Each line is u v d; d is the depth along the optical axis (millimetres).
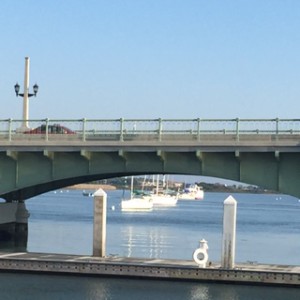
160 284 37344
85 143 42531
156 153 42000
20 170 44531
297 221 124938
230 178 41500
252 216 145000
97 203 41656
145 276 38125
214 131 41219
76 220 106438
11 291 35312
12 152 43875
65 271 39000
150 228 90438
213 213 153875
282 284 36750
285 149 39875
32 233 75750
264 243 71188
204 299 33969
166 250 60500
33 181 44312
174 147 41375
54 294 34781
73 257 41438
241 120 40812
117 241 69125
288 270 37906
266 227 102062
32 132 44688
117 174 46250
